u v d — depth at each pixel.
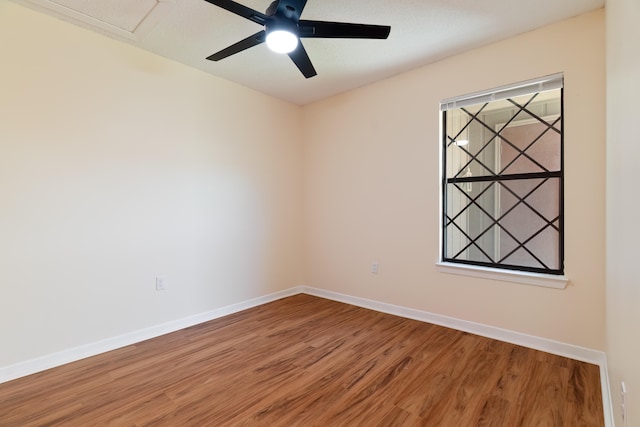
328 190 3.88
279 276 3.89
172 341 2.67
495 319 2.67
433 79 2.96
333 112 3.79
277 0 1.68
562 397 1.86
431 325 2.98
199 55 2.79
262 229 3.69
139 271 2.68
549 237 2.55
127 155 2.61
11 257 2.08
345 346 2.56
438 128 2.96
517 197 2.71
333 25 1.84
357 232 3.60
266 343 2.62
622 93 1.34
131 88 2.62
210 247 3.19
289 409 1.78
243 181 3.48
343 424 1.66
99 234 2.46
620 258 1.39
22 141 2.12
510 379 2.05
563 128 2.36
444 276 2.95
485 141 2.86
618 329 1.43
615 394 1.47
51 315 2.24
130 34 2.46
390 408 1.79
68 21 2.28
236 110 3.40
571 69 2.30
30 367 2.15
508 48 2.55
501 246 2.79
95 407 1.80
